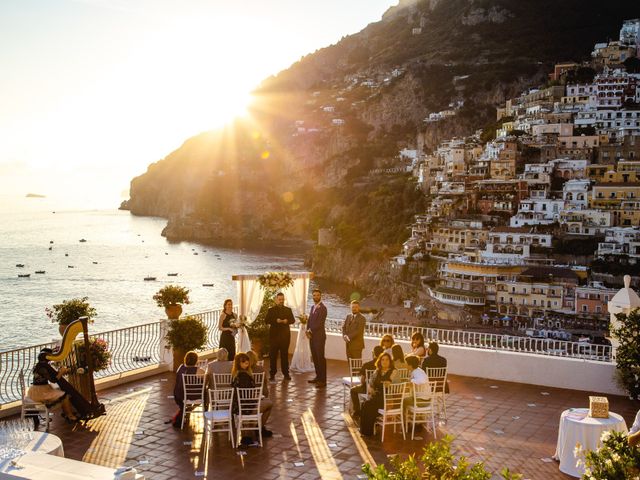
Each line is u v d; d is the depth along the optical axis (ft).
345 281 489.26
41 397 38.52
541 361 50.26
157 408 43.32
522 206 418.31
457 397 46.70
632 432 24.54
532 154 469.16
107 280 460.55
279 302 51.80
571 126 475.31
